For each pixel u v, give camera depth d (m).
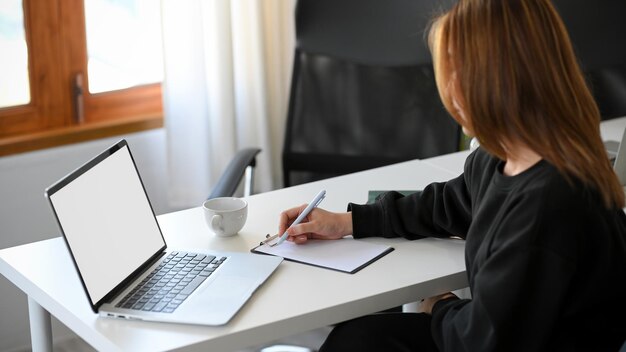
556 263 1.29
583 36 2.55
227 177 2.10
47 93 2.69
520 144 1.36
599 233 1.32
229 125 2.91
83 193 1.44
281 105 3.07
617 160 1.93
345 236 1.71
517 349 1.32
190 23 2.71
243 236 1.71
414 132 2.49
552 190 1.31
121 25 2.81
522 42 1.30
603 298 1.36
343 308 1.44
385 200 1.71
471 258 1.45
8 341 2.58
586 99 1.35
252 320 1.37
